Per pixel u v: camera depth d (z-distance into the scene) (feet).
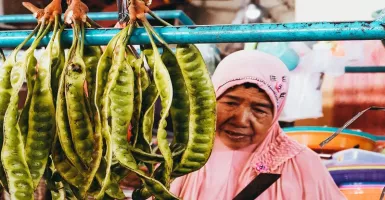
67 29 2.35
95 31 2.31
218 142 3.83
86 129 2.22
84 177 2.24
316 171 3.81
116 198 2.34
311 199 3.78
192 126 2.31
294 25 2.26
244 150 3.81
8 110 2.16
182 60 2.33
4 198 3.00
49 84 2.21
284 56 4.05
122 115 2.20
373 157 3.92
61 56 2.32
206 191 3.81
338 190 3.85
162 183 2.29
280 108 3.80
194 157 2.31
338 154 3.97
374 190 3.86
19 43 2.37
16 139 2.17
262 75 3.75
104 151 2.32
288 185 3.78
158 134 2.17
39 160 2.25
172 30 2.28
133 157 2.22
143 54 2.37
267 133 3.80
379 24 2.22
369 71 4.11
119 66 2.20
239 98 3.78
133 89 2.23
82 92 2.21
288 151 3.83
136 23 2.29
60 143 2.26
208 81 2.32
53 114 2.25
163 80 2.18
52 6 2.32
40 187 3.63
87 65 2.39
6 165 2.16
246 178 3.79
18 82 2.18
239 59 3.77
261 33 2.26
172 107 2.39
